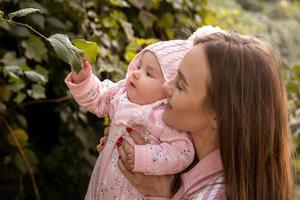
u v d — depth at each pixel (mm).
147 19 2715
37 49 2322
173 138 1512
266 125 1477
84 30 2451
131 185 1558
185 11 2914
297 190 3562
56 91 2557
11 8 2367
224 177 1499
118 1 2508
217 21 3305
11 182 2736
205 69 1450
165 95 1557
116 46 2547
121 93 1612
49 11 2453
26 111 2746
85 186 2762
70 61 1365
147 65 1562
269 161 1509
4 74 2236
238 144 1458
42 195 2812
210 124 1478
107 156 1589
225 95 1446
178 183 1550
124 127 1561
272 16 7324
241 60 1459
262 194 1500
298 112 3027
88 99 1585
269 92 1479
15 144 2451
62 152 2713
